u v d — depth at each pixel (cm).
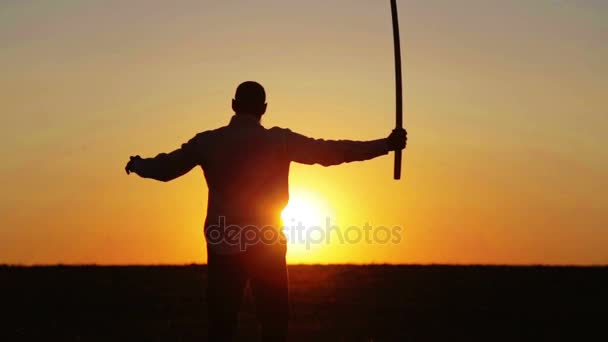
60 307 1962
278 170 779
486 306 2050
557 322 1755
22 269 2898
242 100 789
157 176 789
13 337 1462
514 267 3138
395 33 873
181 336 1502
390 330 1584
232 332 771
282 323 769
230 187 769
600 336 1557
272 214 772
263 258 763
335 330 1577
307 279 2675
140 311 1909
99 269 2958
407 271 2964
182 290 2377
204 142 777
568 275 2844
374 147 795
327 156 784
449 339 1476
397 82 866
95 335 1505
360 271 2944
